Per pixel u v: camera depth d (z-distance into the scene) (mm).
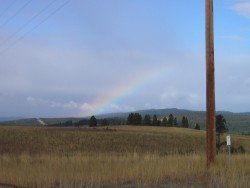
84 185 15797
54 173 18703
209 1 19656
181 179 16344
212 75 19531
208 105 19531
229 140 19562
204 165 19562
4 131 94438
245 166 19094
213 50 19609
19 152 55375
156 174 16922
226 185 13828
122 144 86625
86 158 27781
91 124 178250
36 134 92562
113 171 18359
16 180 17891
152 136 107062
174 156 26578
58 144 79438
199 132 142875
